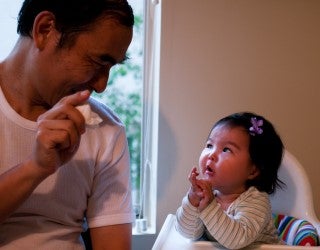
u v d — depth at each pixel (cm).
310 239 105
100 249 88
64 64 69
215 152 109
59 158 66
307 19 135
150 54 136
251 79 133
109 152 87
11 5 123
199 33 129
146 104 139
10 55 78
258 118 113
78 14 65
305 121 138
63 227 84
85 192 86
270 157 111
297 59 135
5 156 77
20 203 70
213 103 132
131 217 92
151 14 134
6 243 79
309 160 139
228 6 130
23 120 76
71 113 63
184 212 97
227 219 93
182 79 130
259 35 133
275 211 123
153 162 138
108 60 70
